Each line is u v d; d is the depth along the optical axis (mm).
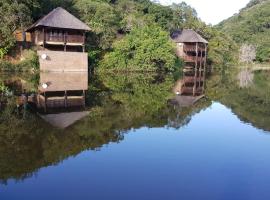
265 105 21312
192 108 18891
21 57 36656
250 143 11633
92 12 46281
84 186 7434
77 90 23750
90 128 12695
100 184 7562
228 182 7984
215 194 7285
